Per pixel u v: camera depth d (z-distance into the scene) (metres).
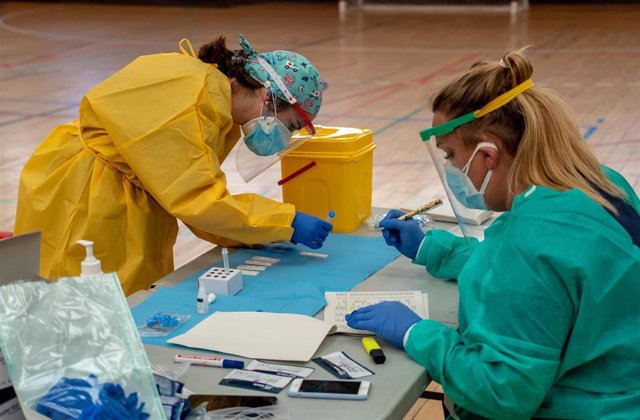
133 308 1.99
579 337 1.53
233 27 14.70
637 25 13.85
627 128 7.03
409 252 2.22
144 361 1.28
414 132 7.16
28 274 1.40
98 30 14.46
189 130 2.26
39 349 1.26
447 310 2.00
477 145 1.64
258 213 2.33
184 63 2.37
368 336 1.83
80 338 1.29
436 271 2.19
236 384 1.61
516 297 1.52
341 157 2.58
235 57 2.43
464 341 1.64
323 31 14.16
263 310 1.97
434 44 12.44
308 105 2.46
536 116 1.59
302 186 2.66
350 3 17.78
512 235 1.55
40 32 14.38
